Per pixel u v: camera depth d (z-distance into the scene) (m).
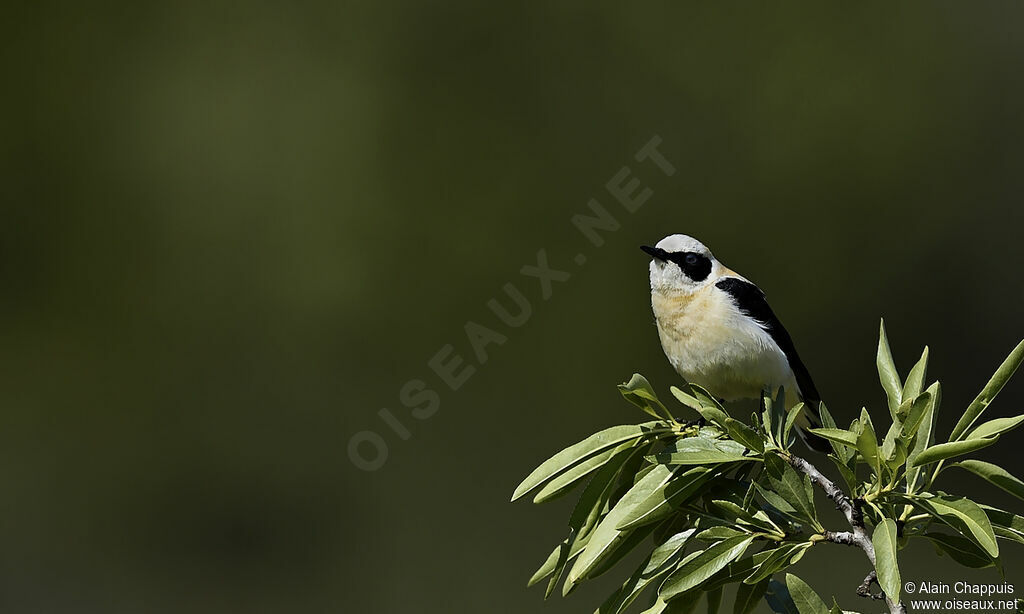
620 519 3.70
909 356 16.50
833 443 3.78
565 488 3.92
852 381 16.41
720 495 3.97
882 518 3.38
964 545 3.72
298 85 16.64
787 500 3.60
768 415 3.98
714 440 3.89
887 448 3.72
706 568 3.54
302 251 16.39
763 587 3.76
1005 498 13.84
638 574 3.72
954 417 16.17
